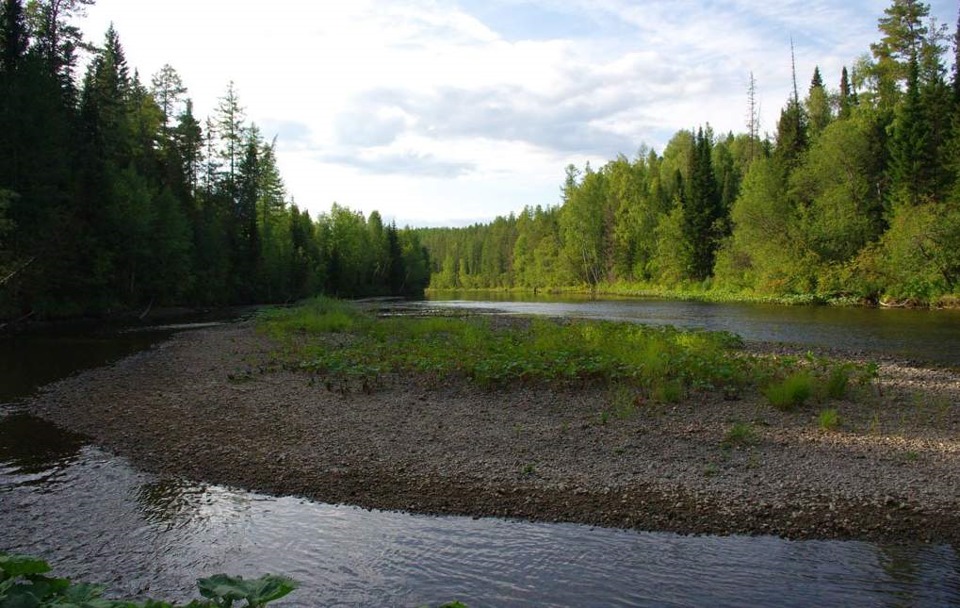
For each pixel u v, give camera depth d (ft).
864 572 20.21
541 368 46.78
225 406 41.83
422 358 53.01
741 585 19.40
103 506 25.88
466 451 32.24
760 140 275.59
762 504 25.49
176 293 150.10
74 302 117.91
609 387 45.93
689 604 18.30
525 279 396.37
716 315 116.37
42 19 122.83
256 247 194.39
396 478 28.71
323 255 266.16
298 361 57.77
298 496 26.89
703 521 24.09
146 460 31.60
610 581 19.69
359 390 46.24
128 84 164.55
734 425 36.42
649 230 264.31
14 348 75.05
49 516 24.85
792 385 40.52
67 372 57.21
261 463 30.83
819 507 25.17
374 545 22.31
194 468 30.32
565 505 25.67
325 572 20.39
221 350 69.77
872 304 137.69
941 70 172.86
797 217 163.94
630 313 125.80
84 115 127.54
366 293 303.07
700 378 45.78
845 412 39.45
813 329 88.69
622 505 25.59
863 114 164.55
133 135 160.25
